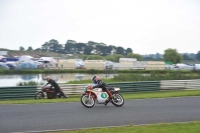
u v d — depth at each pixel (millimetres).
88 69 55031
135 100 19266
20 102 18312
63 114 13883
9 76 46344
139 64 60188
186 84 28328
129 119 12875
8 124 11648
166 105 16984
